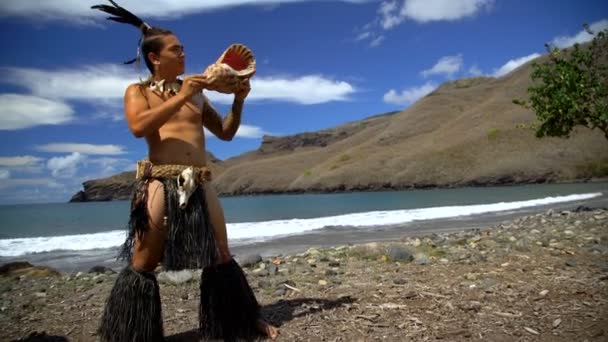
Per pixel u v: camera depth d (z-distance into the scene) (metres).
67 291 6.26
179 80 3.74
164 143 3.52
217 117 4.02
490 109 155.38
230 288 3.65
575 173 102.62
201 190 3.53
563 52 15.30
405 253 6.96
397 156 151.12
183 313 4.63
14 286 7.11
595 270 5.44
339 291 5.00
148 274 3.57
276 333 3.73
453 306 4.26
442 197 58.72
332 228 19.47
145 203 3.45
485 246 8.10
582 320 3.79
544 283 4.92
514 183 108.94
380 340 3.59
